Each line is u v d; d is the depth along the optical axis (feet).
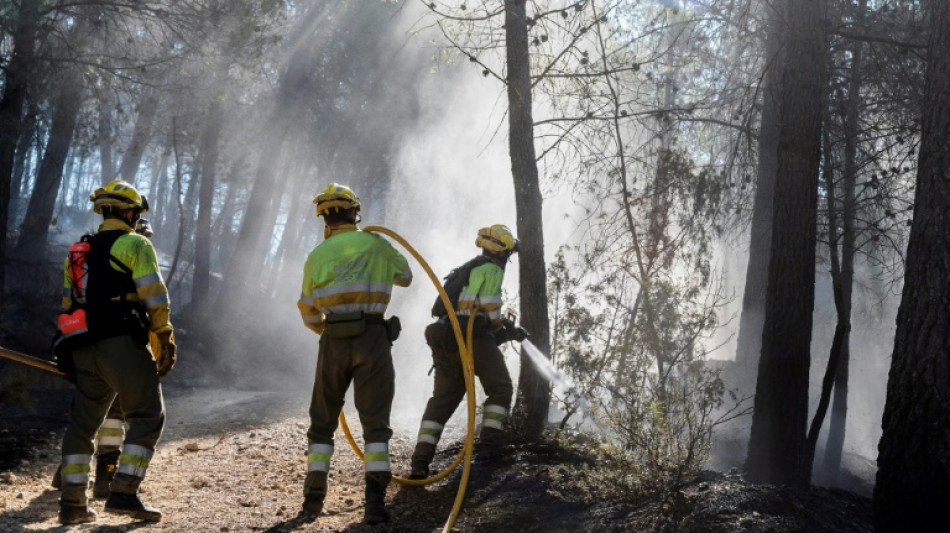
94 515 16.25
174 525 16.12
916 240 15.11
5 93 46.16
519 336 21.25
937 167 14.97
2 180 46.52
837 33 28.25
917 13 29.68
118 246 16.06
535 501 17.08
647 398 18.65
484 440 21.27
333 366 16.58
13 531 15.11
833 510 16.34
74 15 45.27
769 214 38.73
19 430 27.14
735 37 34.63
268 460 24.35
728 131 36.52
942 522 14.30
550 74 26.27
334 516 16.93
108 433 18.40
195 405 41.27
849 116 32.89
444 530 15.11
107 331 15.79
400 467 22.00
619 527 15.06
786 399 23.62
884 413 15.30
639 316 23.89
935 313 14.67
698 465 17.38
